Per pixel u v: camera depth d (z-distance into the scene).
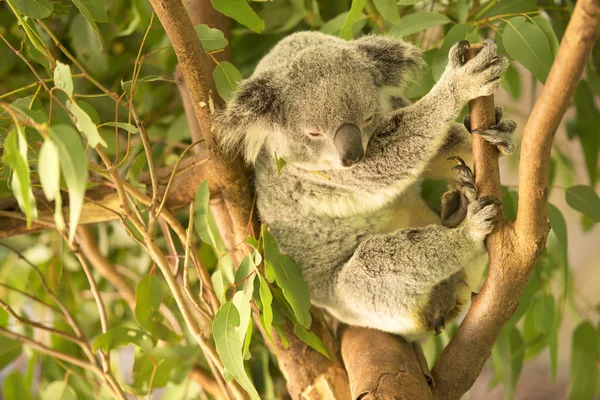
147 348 4.11
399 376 3.22
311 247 4.15
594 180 5.04
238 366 3.14
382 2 3.76
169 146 5.53
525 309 4.36
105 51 5.25
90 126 2.66
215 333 3.18
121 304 5.91
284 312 3.74
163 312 5.22
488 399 8.26
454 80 3.35
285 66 3.85
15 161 2.43
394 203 4.17
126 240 5.74
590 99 4.86
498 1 4.24
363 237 4.14
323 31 4.43
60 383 4.25
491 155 3.20
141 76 5.46
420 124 3.60
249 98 3.62
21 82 5.33
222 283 3.55
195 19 4.55
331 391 3.79
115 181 3.26
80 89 5.05
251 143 3.71
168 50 5.45
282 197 4.06
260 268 3.69
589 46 2.36
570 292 5.39
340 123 3.65
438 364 3.38
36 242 5.71
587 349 4.86
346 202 3.98
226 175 3.66
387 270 3.76
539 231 2.95
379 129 3.77
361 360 3.49
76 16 4.89
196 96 3.40
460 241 3.51
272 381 5.36
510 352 4.70
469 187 3.42
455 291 3.96
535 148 2.70
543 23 3.57
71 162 2.22
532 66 3.46
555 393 8.31
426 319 3.81
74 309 5.51
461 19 4.24
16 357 4.53
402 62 3.91
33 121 2.33
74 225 2.20
